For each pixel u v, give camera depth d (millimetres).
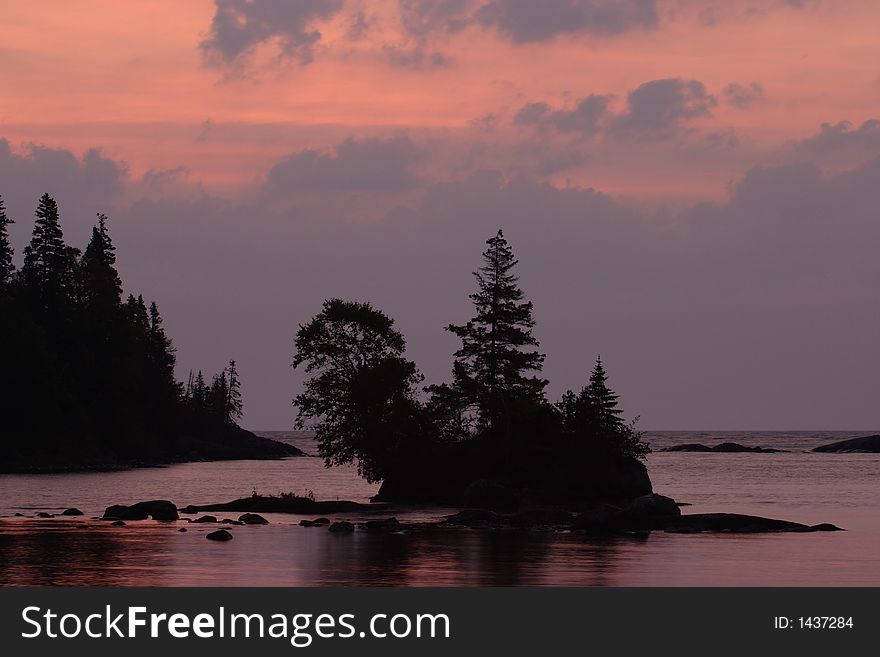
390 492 88500
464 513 64250
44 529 55375
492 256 91125
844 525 63562
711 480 126812
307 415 90938
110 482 112938
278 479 126750
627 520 59469
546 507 70750
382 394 89500
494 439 87438
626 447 85875
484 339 90125
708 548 49469
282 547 48094
